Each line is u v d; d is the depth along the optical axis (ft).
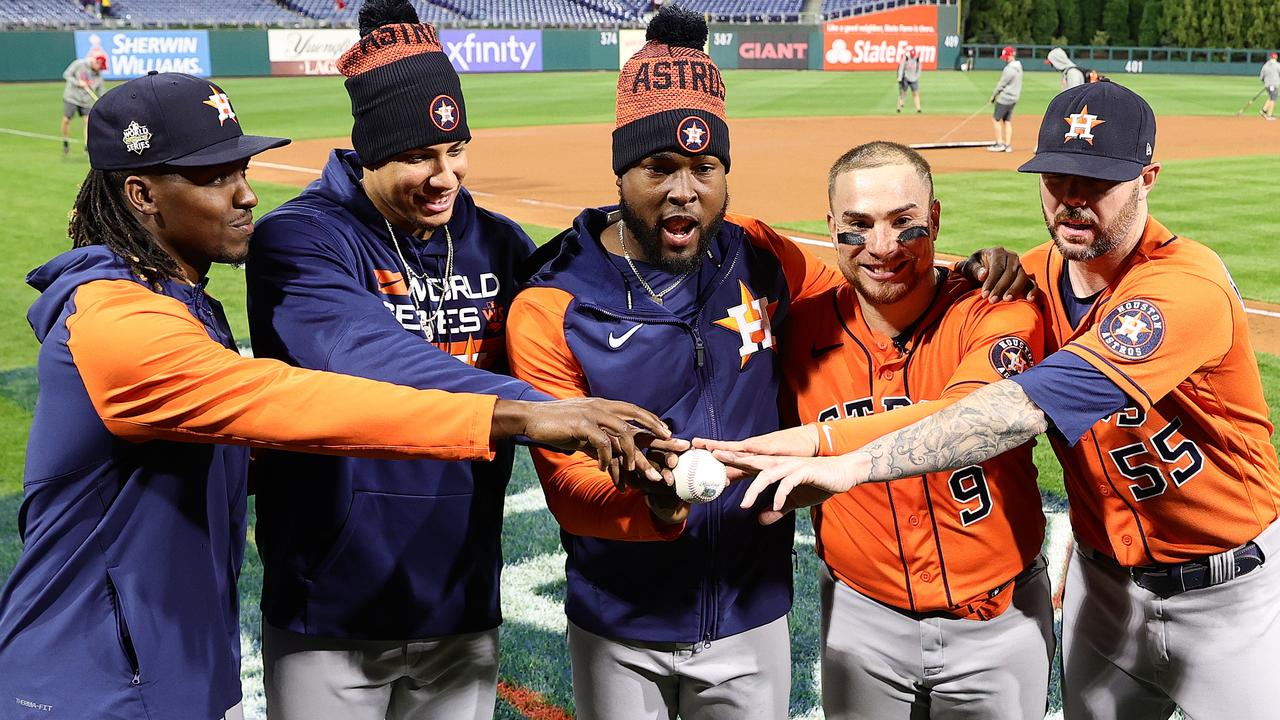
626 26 144.46
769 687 8.90
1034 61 149.28
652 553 8.36
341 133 72.54
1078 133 8.29
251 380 6.66
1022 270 8.70
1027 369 8.21
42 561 7.23
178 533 7.28
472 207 9.16
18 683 7.23
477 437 6.64
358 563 8.43
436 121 8.11
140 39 121.60
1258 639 8.98
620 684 8.76
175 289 7.37
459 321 8.87
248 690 12.92
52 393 6.97
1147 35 174.09
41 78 116.78
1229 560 8.85
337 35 130.93
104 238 7.18
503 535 17.02
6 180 52.37
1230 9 160.45
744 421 8.63
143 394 6.64
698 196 8.05
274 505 8.62
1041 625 8.87
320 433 6.64
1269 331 26.63
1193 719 9.28
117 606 7.16
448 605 8.69
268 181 52.16
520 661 13.55
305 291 7.78
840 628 9.14
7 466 19.08
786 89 115.34
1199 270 8.18
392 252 8.58
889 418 7.92
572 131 75.56
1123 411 8.61
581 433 6.64
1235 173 54.19
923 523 8.42
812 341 9.00
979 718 8.85
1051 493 17.87
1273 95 85.66
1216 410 8.54
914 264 8.23
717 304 8.55
